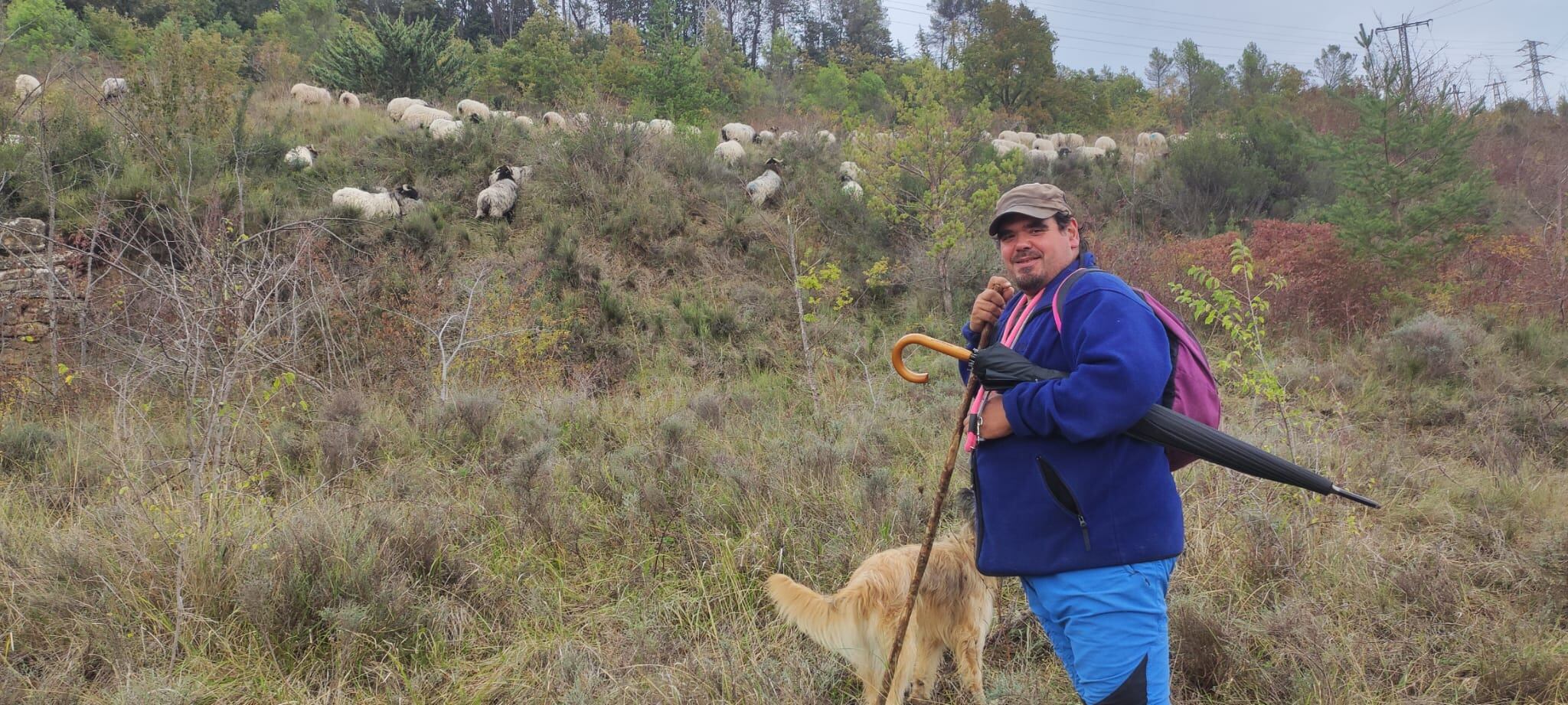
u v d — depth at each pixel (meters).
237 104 14.11
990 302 2.71
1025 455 2.37
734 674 3.38
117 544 4.18
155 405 6.69
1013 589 4.07
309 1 33.81
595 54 26.81
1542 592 4.02
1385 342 8.63
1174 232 15.66
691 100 24.39
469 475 5.70
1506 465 5.64
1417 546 4.50
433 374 8.01
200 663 3.53
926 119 11.66
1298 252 10.54
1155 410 2.23
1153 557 2.29
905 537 4.51
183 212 7.31
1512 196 15.92
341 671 3.51
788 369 9.34
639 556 4.54
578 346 9.65
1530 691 3.28
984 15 28.77
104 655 3.53
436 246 11.14
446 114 16.67
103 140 11.13
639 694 3.35
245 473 5.07
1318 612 3.80
